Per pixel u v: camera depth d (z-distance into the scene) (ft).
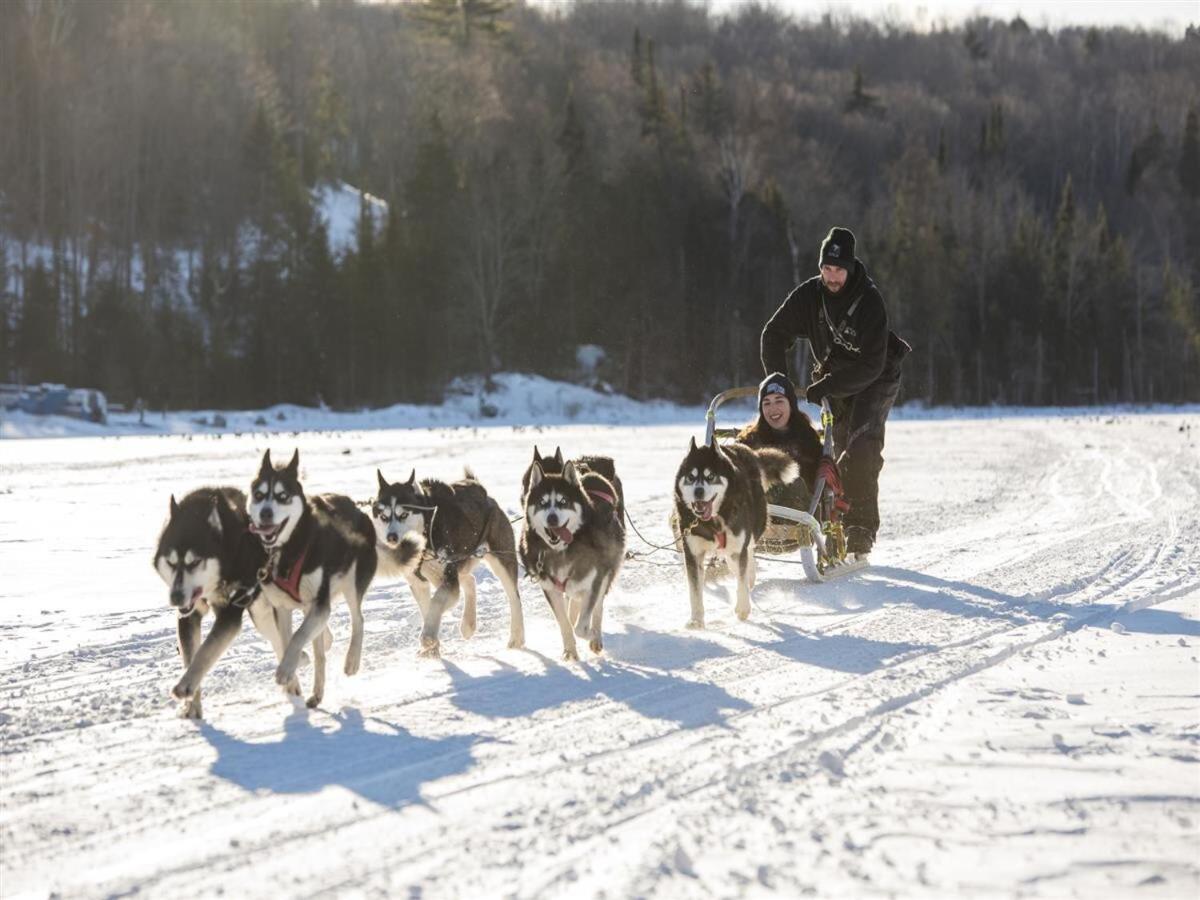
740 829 14.16
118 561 38.45
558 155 223.10
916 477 72.69
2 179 197.26
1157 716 18.92
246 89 228.63
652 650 25.61
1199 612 28.68
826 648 25.12
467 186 208.23
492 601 32.63
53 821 14.89
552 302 212.23
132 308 180.86
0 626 27.99
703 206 235.40
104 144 201.26
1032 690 20.90
